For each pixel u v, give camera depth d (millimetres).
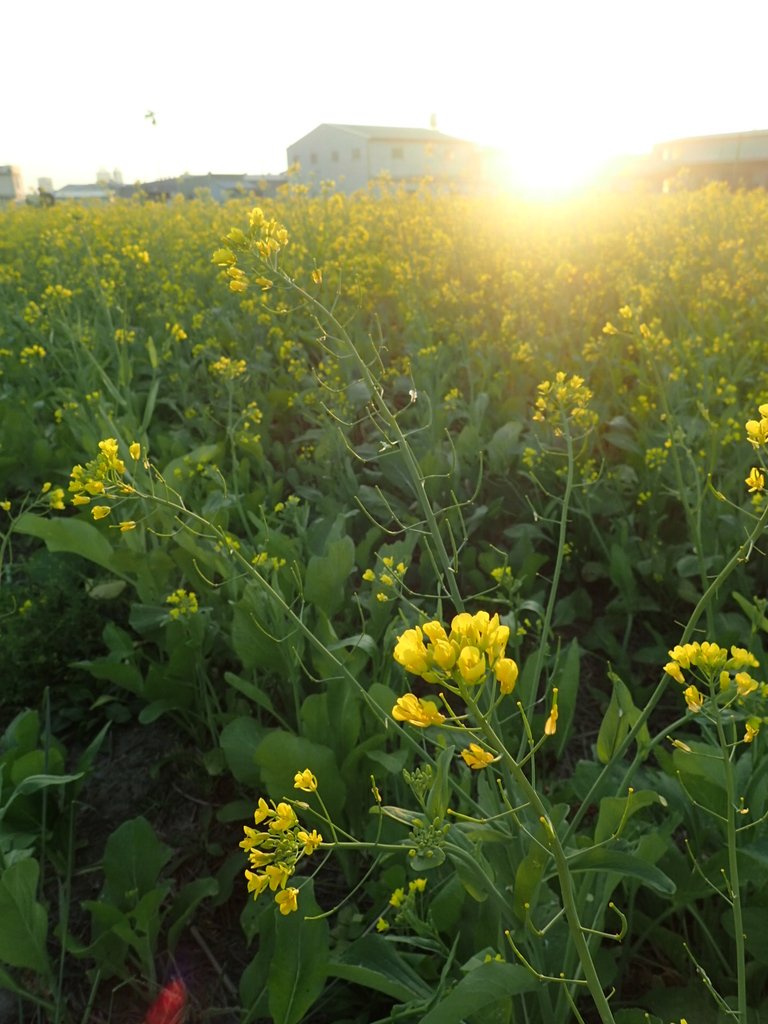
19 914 1579
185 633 2295
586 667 2695
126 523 1559
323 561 2203
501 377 4008
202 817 2176
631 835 1678
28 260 7191
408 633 843
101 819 2211
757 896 1545
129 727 2541
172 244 7223
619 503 3023
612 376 3768
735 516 2734
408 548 2543
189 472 2707
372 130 37000
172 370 4480
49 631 2609
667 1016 1549
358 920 1764
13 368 4652
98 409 3344
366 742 1907
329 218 7344
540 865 1104
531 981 1041
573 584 3107
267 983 1585
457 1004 1030
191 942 1883
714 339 3918
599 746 1427
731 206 8586
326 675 2061
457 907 1528
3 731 2486
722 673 1167
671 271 4961
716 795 1597
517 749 1967
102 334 3955
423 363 3846
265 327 4789
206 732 2439
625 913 1694
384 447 1543
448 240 6328
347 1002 1690
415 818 1156
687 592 2641
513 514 3219
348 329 4441
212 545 2486
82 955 1708
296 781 1139
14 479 3727
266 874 1059
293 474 3562
